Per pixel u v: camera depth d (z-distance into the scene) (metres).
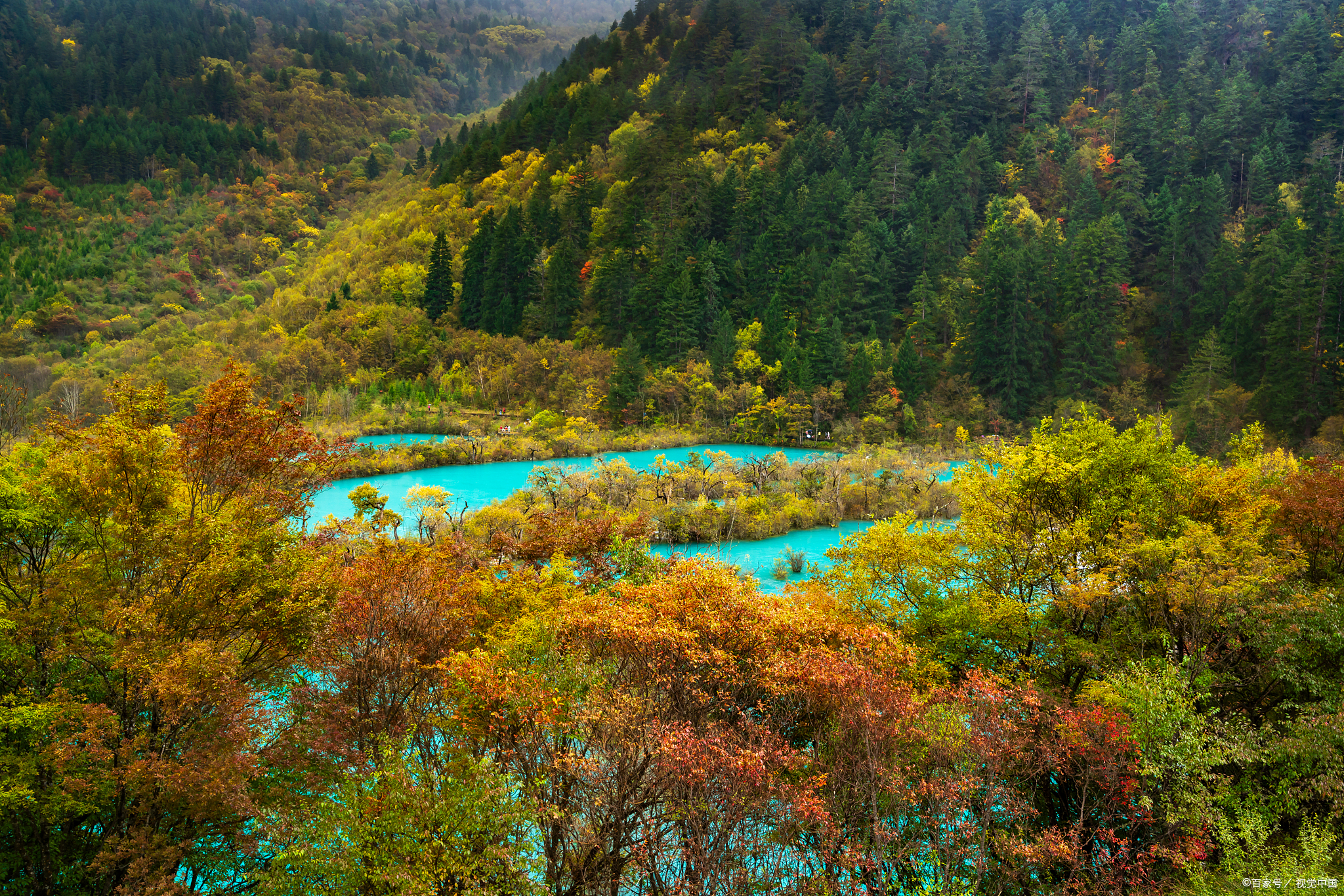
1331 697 18.08
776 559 44.41
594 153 164.62
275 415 17.61
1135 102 142.38
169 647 14.03
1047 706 17.84
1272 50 151.62
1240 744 16.66
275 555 17.08
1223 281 102.56
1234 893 15.00
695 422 101.25
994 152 151.75
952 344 117.19
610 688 15.73
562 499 49.78
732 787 13.27
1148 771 16.03
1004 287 106.25
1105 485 23.58
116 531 14.98
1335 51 146.38
